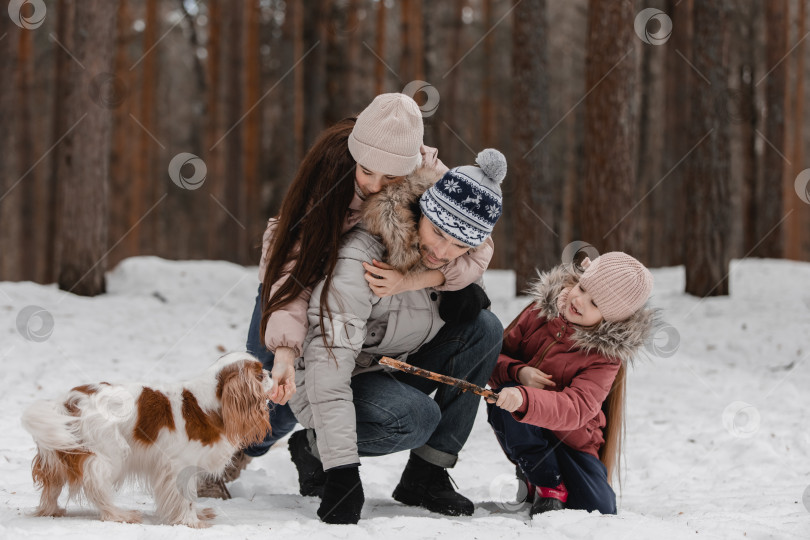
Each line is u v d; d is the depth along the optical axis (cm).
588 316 848
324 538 668
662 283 3431
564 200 6694
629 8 2386
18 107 4544
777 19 4541
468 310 825
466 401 851
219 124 5128
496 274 3850
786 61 4550
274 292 765
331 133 794
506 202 6275
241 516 775
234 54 4425
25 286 2588
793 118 6150
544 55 3088
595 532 719
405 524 732
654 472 1216
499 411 888
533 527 761
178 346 2077
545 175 3075
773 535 743
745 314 2773
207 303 2691
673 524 774
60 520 698
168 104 7275
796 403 1714
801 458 1286
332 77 4903
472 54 6750
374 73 5597
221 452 735
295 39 4528
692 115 3133
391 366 764
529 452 858
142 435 712
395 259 759
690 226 3116
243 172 4500
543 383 860
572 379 863
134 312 2431
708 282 3081
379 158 748
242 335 2262
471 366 851
